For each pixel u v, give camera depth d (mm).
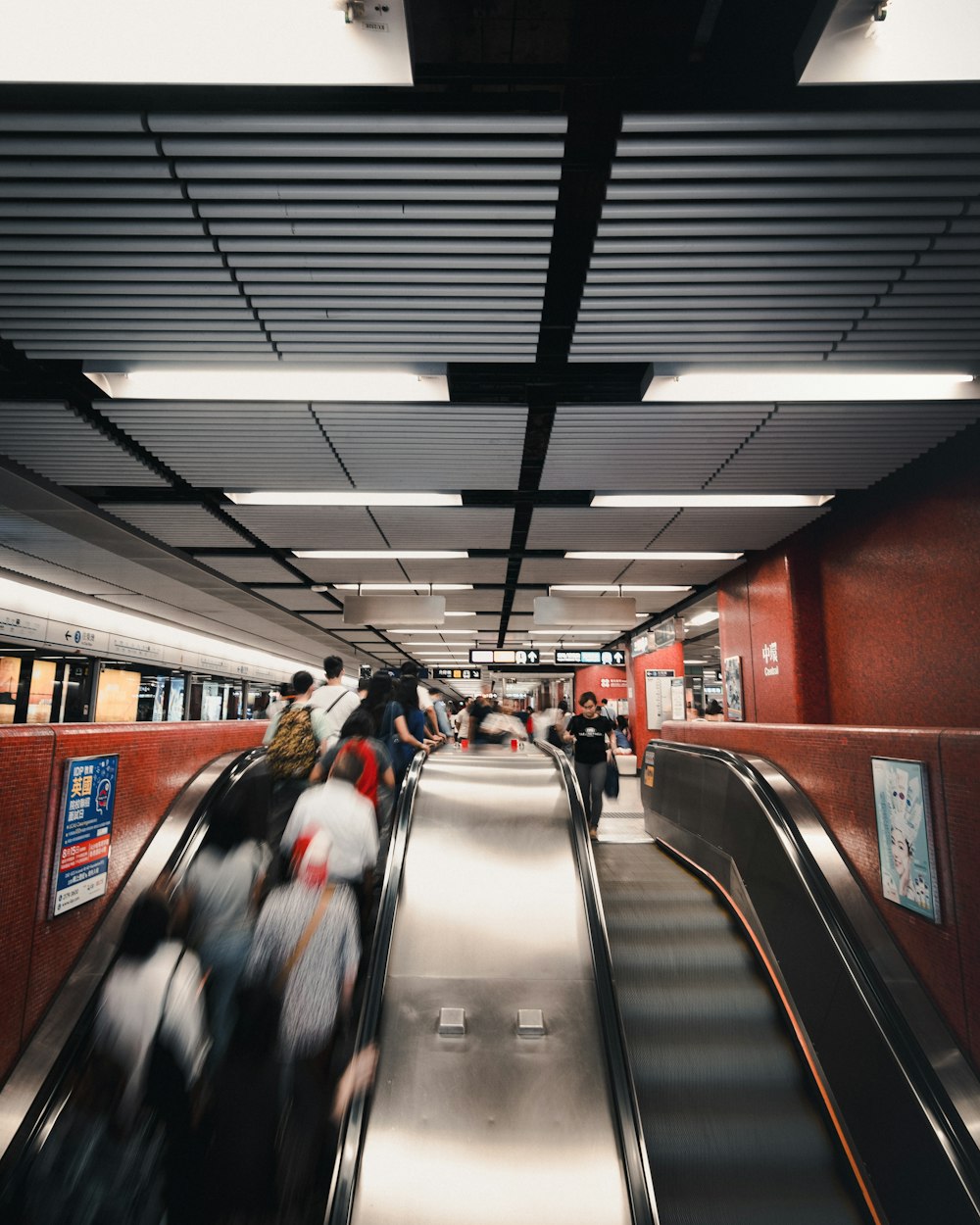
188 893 2668
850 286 3322
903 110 2422
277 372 4188
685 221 2965
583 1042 3105
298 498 6535
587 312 3557
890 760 3314
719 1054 3588
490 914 3752
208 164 2645
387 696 5875
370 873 4164
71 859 2785
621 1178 2564
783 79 2514
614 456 5441
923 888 3018
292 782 4887
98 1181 1827
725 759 5113
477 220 2938
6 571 9344
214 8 2061
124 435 5293
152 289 3352
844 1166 3059
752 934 4324
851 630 6773
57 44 2150
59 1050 2449
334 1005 2502
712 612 14242
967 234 2988
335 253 3145
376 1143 2713
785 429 4934
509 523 7375
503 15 2414
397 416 4699
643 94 2627
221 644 17484
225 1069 2625
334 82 2264
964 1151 2469
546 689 37594
